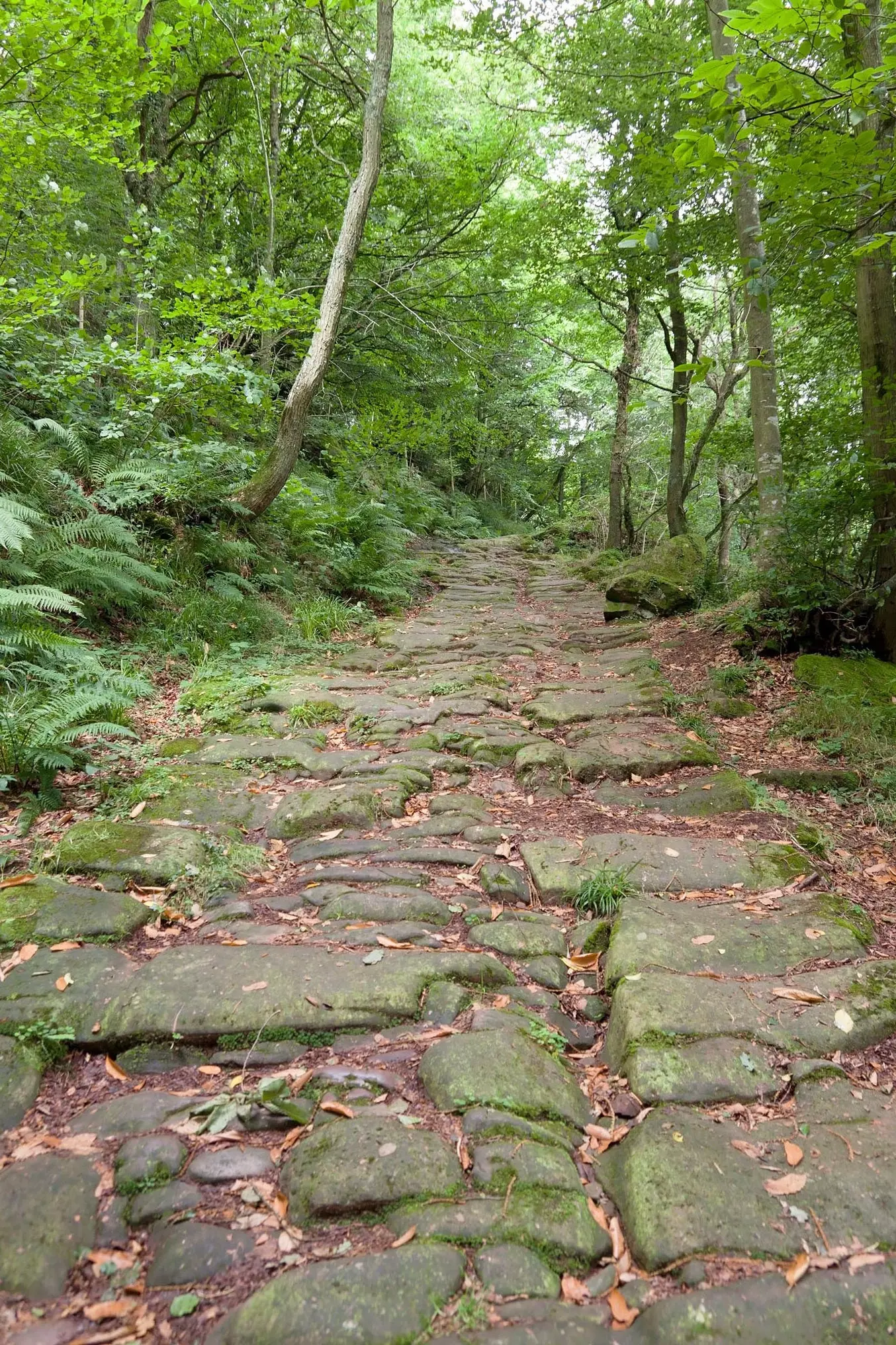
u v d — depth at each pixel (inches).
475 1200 69.8
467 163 455.5
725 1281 61.9
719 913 120.2
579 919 124.1
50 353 281.0
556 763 182.9
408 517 599.8
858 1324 58.3
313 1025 93.7
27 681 175.6
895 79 127.8
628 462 732.7
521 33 406.0
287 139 486.6
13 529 177.0
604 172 424.8
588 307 646.5
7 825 140.3
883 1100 83.3
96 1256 64.6
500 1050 89.4
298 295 335.6
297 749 185.8
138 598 246.7
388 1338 57.3
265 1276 63.0
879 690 217.5
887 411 232.5
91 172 343.9
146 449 286.2
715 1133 77.8
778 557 255.0
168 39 270.8
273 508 361.7
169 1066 89.1
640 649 308.8
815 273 236.7
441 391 547.8
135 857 128.3
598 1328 59.1
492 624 373.4
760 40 128.0
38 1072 85.8
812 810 164.4
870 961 107.3
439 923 119.0
